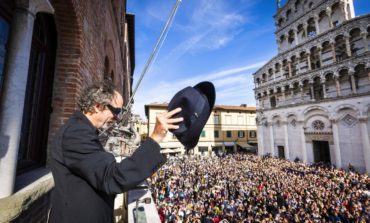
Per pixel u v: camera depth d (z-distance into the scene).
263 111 38.94
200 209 13.17
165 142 40.38
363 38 25.34
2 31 2.35
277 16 40.22
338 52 28.31
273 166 27.47
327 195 15.41
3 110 1.82
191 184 19.88
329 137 27.62
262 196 15.80
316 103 29.08
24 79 2.00
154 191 16.92
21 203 1.79
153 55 2.47
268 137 37.59
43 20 3.15
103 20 5.63
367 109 23.73
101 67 5.41
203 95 1.32
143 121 54.09
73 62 3.42
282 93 35.91
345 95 26.08
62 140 1.17
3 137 1.77
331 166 25.66
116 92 1.50
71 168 1.13
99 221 1.17
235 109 48.34
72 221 1.11
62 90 3.33
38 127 3.08
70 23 3.33
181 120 1.23
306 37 33.09
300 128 31.25
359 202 14.09
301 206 13.94
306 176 20.55
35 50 3.03
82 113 1.38
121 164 1.04
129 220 3.07
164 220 12.00
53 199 1.18
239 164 28.83
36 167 2.99
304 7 34.12
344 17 27.98
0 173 1.72
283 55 36.28
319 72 29.58
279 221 11.34
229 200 15.72
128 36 21.39
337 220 12.13
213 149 46.28
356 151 24.75
